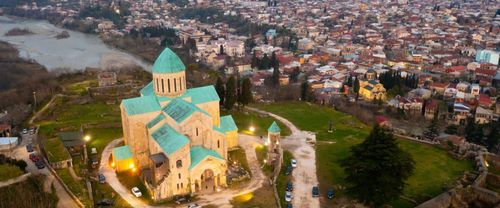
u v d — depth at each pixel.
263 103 186.00
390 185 87.38
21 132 137.75
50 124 147.25
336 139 139.12
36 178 99.62
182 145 96.38
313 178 109.25
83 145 123.75
